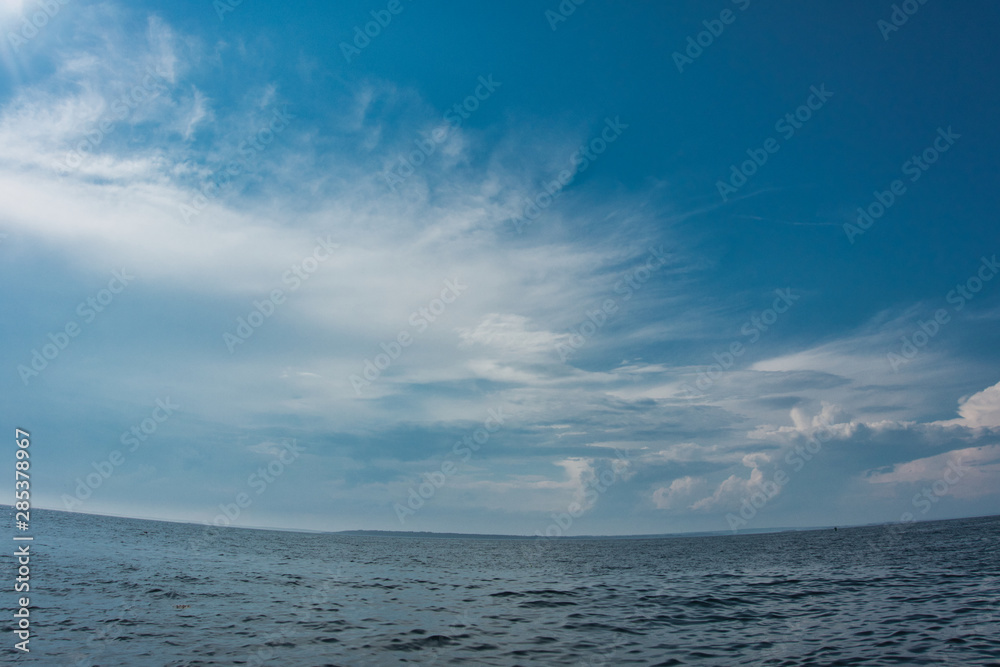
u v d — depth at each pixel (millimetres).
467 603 29141
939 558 49219
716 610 26234
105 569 37531
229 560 53469
